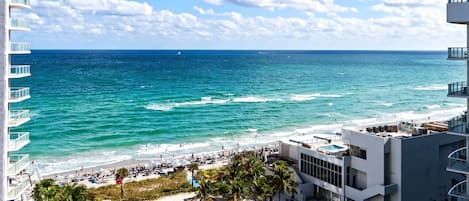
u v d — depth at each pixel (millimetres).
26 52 46688
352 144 59312
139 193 72688
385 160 54562
